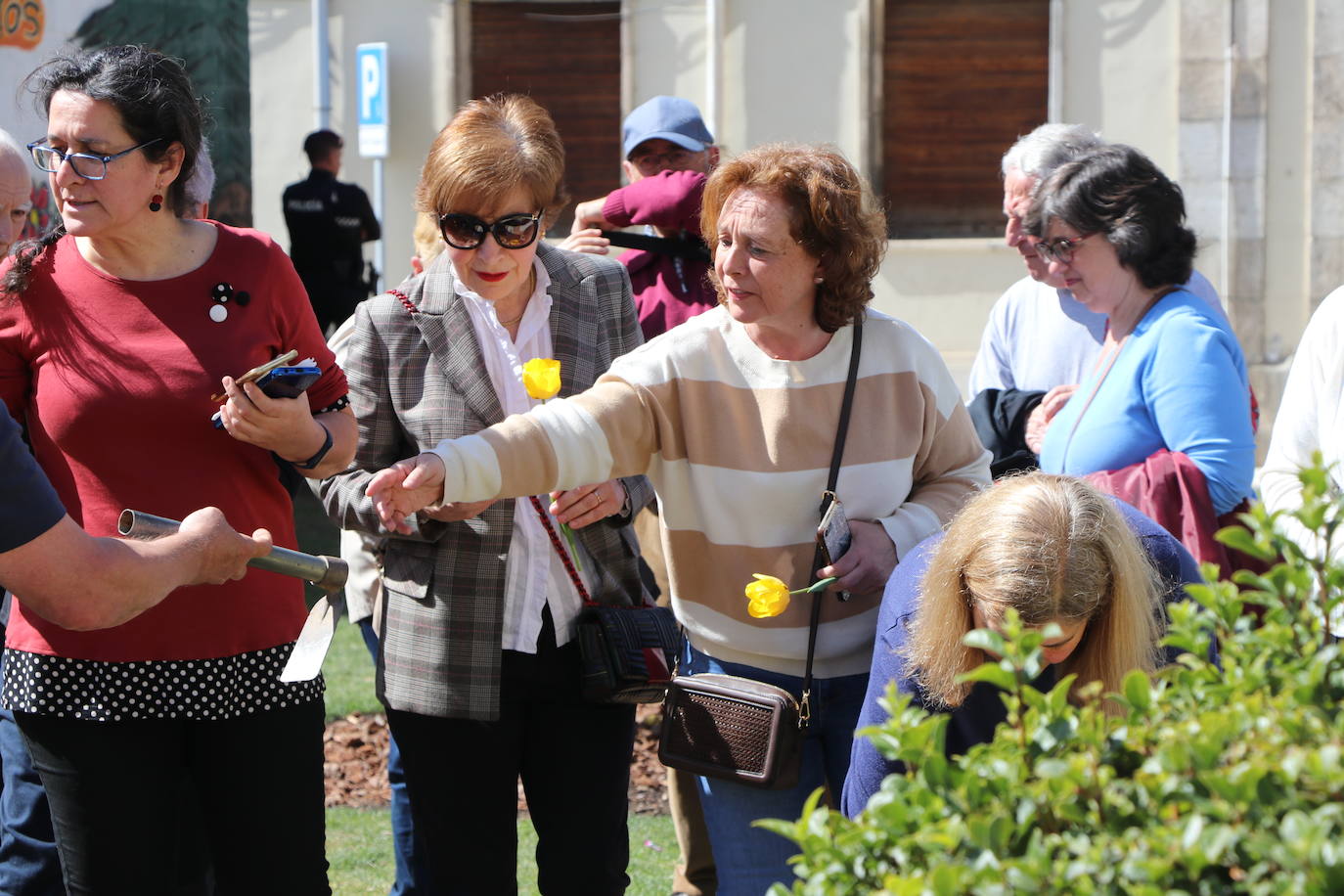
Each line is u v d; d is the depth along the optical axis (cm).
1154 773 149
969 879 141
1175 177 1121
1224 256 1112
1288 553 166
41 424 276
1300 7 1094
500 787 322
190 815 326
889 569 283
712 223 291
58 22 538
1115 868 141
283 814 288
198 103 284
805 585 288
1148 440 344
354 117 1175
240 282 283
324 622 265
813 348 290
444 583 313
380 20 1163
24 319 277
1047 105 1146
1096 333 417
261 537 252
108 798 275
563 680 320
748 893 291
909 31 1148
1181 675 165
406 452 324
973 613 235
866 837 155
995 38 1143
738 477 286
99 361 274
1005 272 1146
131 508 275
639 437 288
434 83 1165
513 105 324
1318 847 133
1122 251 351
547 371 285
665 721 290
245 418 265
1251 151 1105
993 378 450
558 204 328
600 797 324
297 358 292
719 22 1139
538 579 318
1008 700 161
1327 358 317
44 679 275
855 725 293
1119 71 1126
